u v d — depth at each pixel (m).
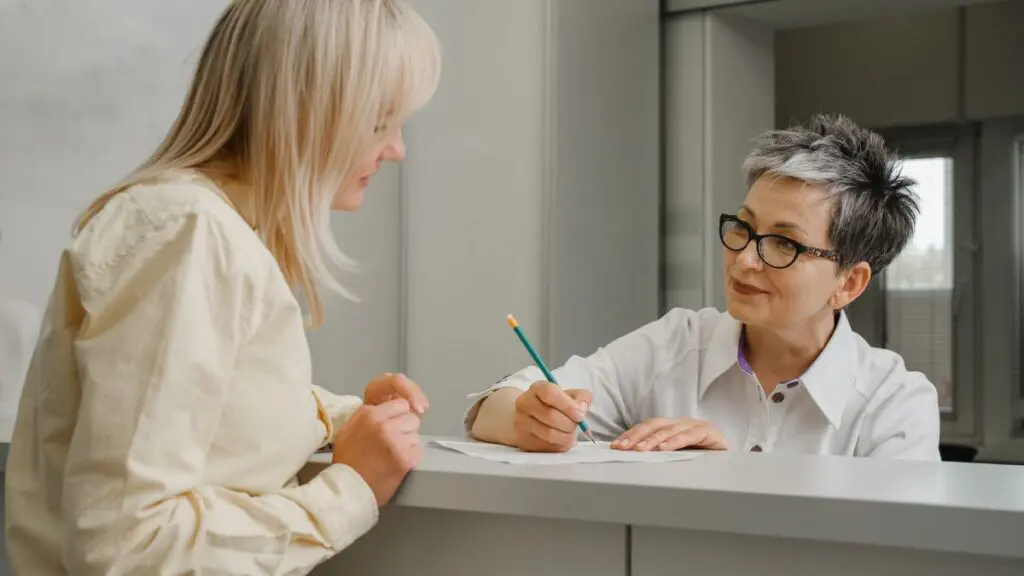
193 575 0.80
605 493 0.87
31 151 1.80
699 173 3.19
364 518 0.92
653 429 1.30
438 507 0.95
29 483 0.92
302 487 0.90
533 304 2.72
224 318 0.85
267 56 0.95
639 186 3.10
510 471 0.95
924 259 4.23
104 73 1.94
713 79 3.17
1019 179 4.12
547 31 2.73
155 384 0.80
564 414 1.18
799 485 0.85
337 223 2.62
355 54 0.95
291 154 0.95
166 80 2.09
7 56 1.75
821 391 1.55
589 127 2.86
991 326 4.11
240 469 0.88
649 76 3.15
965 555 0.79
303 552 0.88
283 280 0.91
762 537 0.86
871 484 0.86
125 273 0.84
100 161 1.94
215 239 0.86
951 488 0.83
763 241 1.47
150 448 0.80
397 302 2.86
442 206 2.85
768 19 3.27
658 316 3.22
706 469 0.97
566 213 2.76
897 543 0.76
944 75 4.22
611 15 2.96
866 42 4.40
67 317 0.88
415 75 1.00
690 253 3.22
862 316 4.30
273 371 0.89
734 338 1.63
